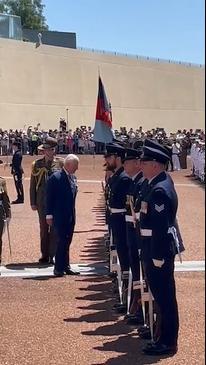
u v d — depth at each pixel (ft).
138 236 23.59
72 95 208.23
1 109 189.67
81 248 45.44
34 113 197.36
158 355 22.07
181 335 24.23
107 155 30.48
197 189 97.60
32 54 200.03
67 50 209.56
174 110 234.99
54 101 203.10
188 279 34.94
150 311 23.27
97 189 98.53
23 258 42.06
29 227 56.44
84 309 28.73
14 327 25.88
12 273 37.35
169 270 22.16
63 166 37.88
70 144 163.12
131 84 224.94
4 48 193.26
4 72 192.24
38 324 26.32
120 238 29.14
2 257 42.29
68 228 36.37
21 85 195.83
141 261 23.66
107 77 219.00
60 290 32.73
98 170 133.80
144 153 22.18
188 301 29.55
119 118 219.00
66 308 28.94
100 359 21.77
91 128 203.10
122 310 27.94
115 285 32.12
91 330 25.38
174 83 236.84
